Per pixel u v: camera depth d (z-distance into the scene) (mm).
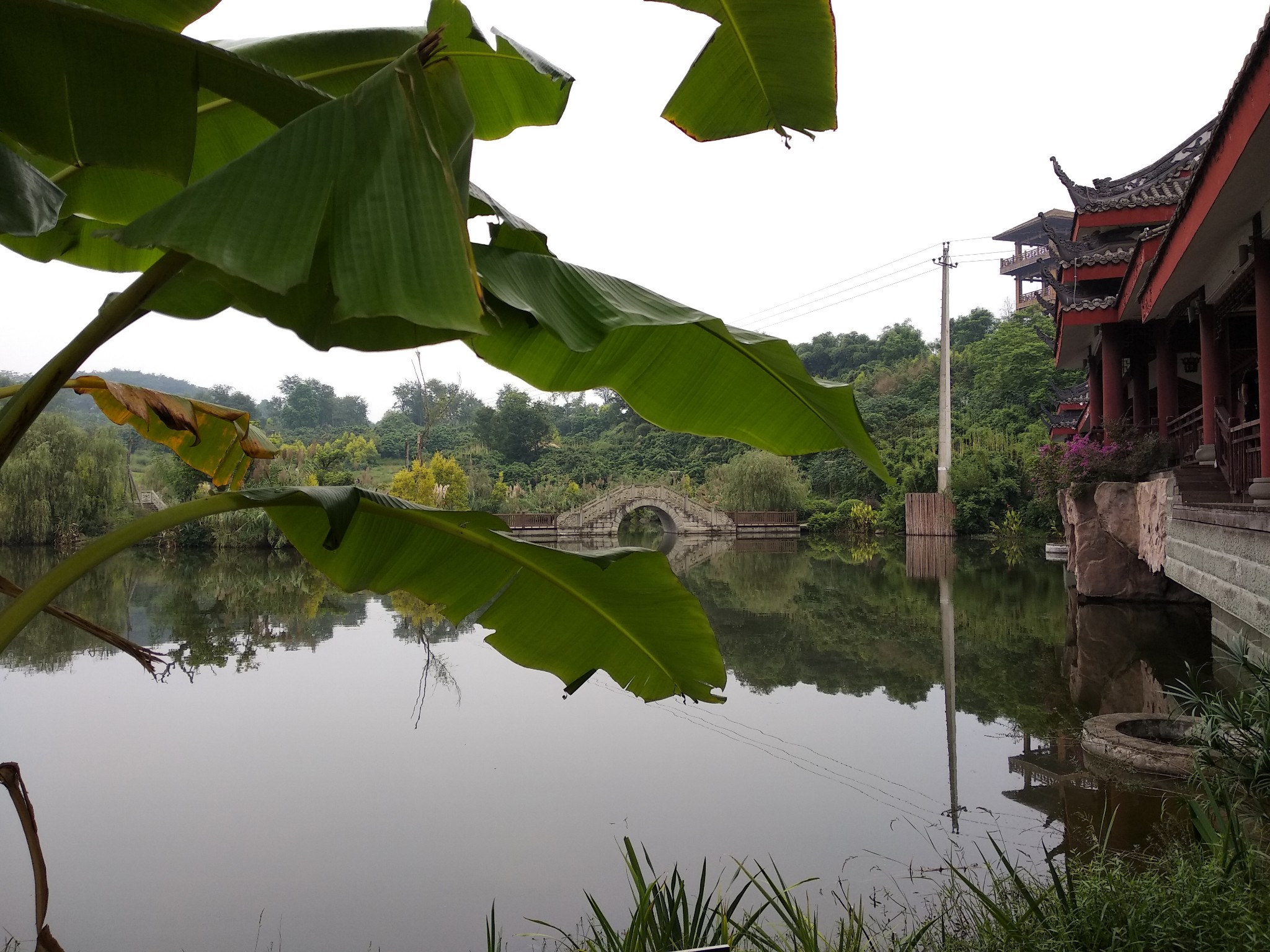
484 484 41094
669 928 2793
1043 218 15758
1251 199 8156
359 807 5422
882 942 3254
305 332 1197
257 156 973
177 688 9000
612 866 4441
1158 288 11281
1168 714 6723
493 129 1945
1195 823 3254
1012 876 2775
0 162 1101
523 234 1565
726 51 1663
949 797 5301
